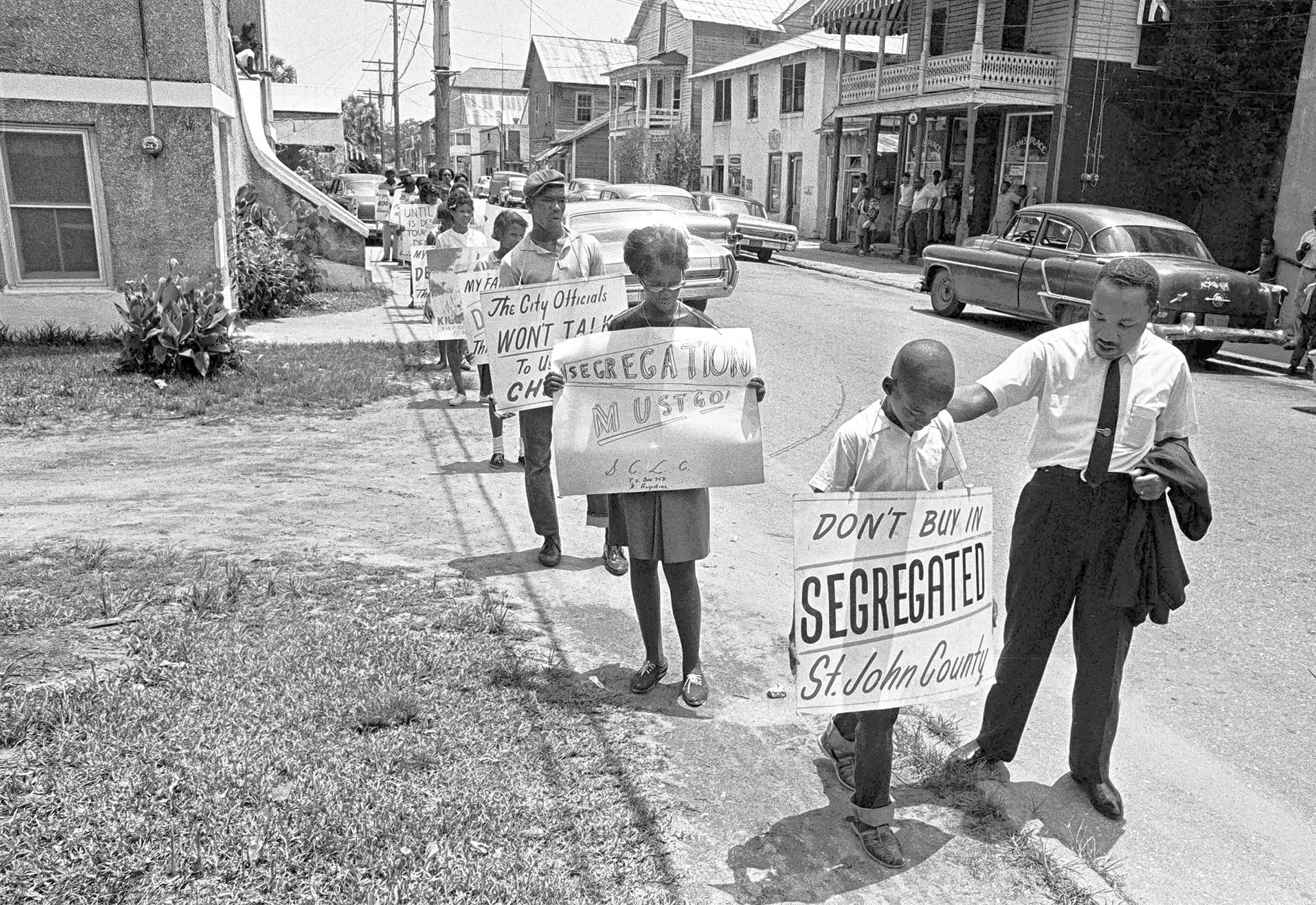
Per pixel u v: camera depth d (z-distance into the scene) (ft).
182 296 30.99
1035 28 78.23
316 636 13.23
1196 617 16.67
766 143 116.26
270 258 47.55
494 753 11.06
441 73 97.45
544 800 10.34
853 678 9.55
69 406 27.58
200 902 8.48
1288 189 48.91
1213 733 13.20
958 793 11.12
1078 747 11.19
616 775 10.96
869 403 30.73
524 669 13.05
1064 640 16.20
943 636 9.91
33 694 11.08
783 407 30.22
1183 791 11.82
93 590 14.26
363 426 27.12
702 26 140.05
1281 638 15.90
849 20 92.63
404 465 23.40
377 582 15.65
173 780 9.87
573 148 177.47
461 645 13.47
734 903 9.21
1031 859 10.04
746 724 12.35
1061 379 10.64
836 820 10.54
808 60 105.81
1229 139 73.92
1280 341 38.60
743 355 12.41
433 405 29.89
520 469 23.25
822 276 71.20
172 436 25.43
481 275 22.67
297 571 15.80
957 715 13.35
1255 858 10.59
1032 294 42.80
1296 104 48.55
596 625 14.92
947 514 9.76
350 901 8.59
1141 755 12.62
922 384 9.04
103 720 10.70
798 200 111.45
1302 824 11.29
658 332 12.25
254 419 27.43
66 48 34.78
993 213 85.97
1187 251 40.01
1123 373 10.46
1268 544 19.93
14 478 21.16
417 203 53.72
